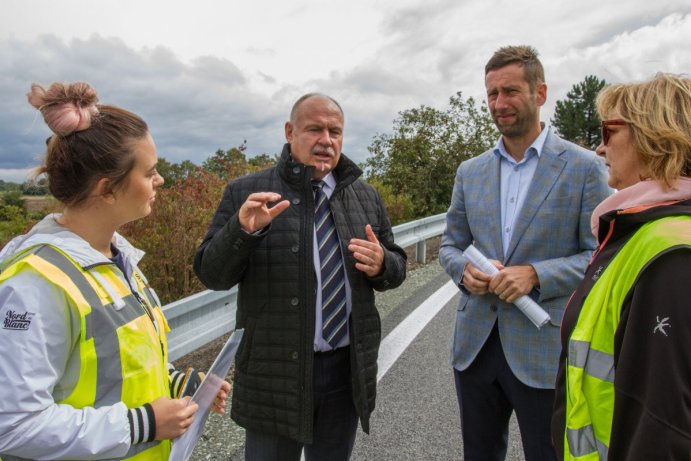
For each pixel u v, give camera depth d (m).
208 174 5.84
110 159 1.26
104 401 1.25
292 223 2.05
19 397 1.09
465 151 12.13
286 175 2.10
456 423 3.04
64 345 1.17
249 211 1.81
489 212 2.38
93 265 1.27
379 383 3.57
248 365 2.05
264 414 2.01
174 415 1.32
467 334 2.35
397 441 2.85
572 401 1.28
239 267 1.95
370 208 2.41
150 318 1.48
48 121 1.22
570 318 1.38
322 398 2.11
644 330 1.06
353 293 2.11
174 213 4.64
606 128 1.35
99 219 1.35
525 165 2.33
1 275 1.15
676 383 1.00
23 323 1.11
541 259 2.21
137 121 1.36
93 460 1.19
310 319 1.99
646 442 1.02
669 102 1.19
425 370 3.77
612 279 1.22
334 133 2.14
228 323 3.46
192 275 4.65
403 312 5.11
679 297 1.02
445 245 2.64
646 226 1.18
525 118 2.23
